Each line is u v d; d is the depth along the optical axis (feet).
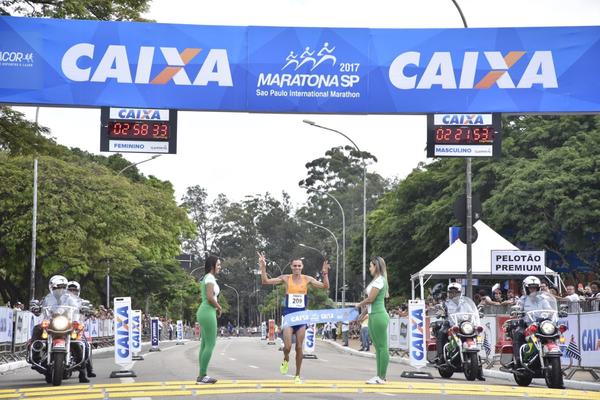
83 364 59.21
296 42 77.36
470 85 77.71
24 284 171.94
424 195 203.82
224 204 505.25
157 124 76.64
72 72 75.87
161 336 246.06
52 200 154.40
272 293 437.17
